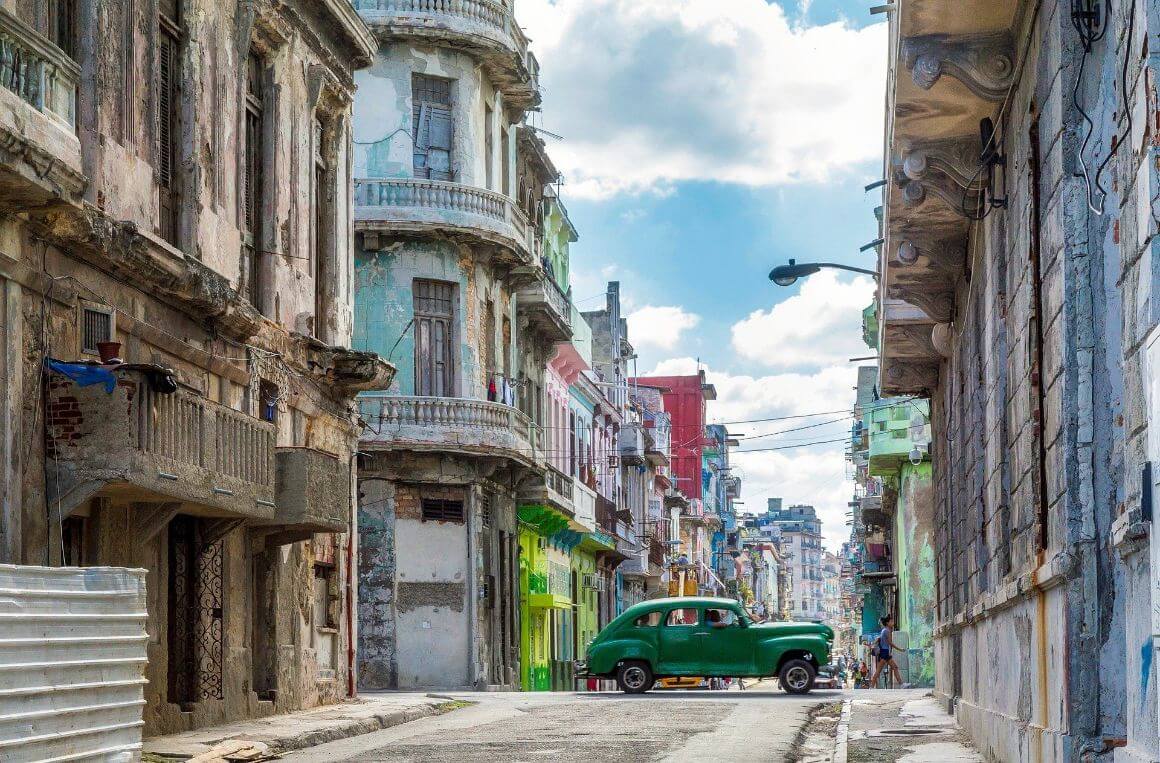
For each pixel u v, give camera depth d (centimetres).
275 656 2105
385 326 3619
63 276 1464
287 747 1633
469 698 2669
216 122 1911
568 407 5169
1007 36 1250
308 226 2331
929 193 1620
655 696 2808
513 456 3747
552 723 1997
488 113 3916
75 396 1422
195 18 1844
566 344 4738
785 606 19188
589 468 5584
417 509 3638
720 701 2547
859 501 8325
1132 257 708
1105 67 868
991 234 1451
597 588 5659
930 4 1205
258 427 1831
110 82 1580
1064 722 931
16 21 1274
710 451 10500
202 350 1827
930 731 1794
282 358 2152
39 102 1324
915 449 5244
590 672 2895
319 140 2466
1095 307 913
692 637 2875
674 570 8038
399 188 3600
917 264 1925
